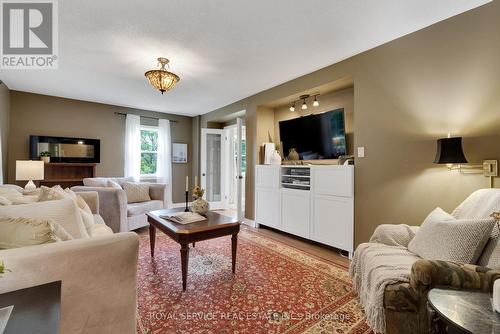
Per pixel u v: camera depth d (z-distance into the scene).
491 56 1.91
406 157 2.38
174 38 2.40
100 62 2.95
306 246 3.20
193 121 6.23
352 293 1.99
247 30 2.27
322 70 3.15
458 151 1.88
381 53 2.55
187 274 2.17
